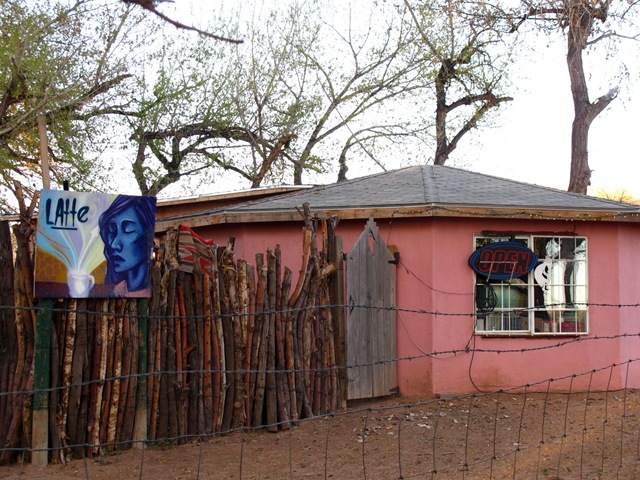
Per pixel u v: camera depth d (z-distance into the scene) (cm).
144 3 322
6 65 1684
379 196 1176
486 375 1102
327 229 973
